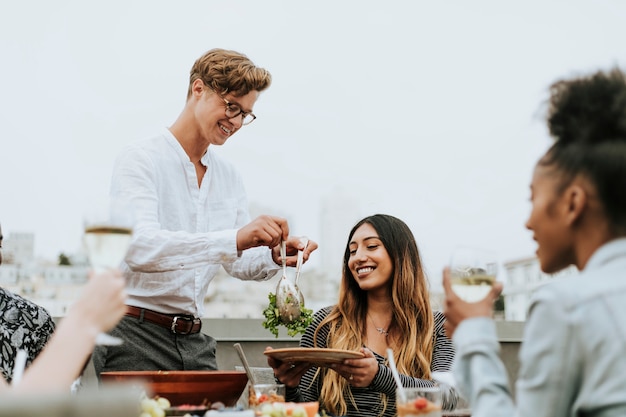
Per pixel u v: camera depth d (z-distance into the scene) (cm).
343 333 256
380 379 218
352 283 263
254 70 252
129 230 149
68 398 98
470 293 150
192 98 256
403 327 254
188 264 229
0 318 207
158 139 255
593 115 128
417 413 169
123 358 237
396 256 256
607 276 123
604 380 117
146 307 240
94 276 124
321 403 243
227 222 271
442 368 248
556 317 121
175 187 255
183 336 245
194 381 183
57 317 300
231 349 321
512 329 355
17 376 146
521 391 124
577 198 127
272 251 259
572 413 121
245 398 254
